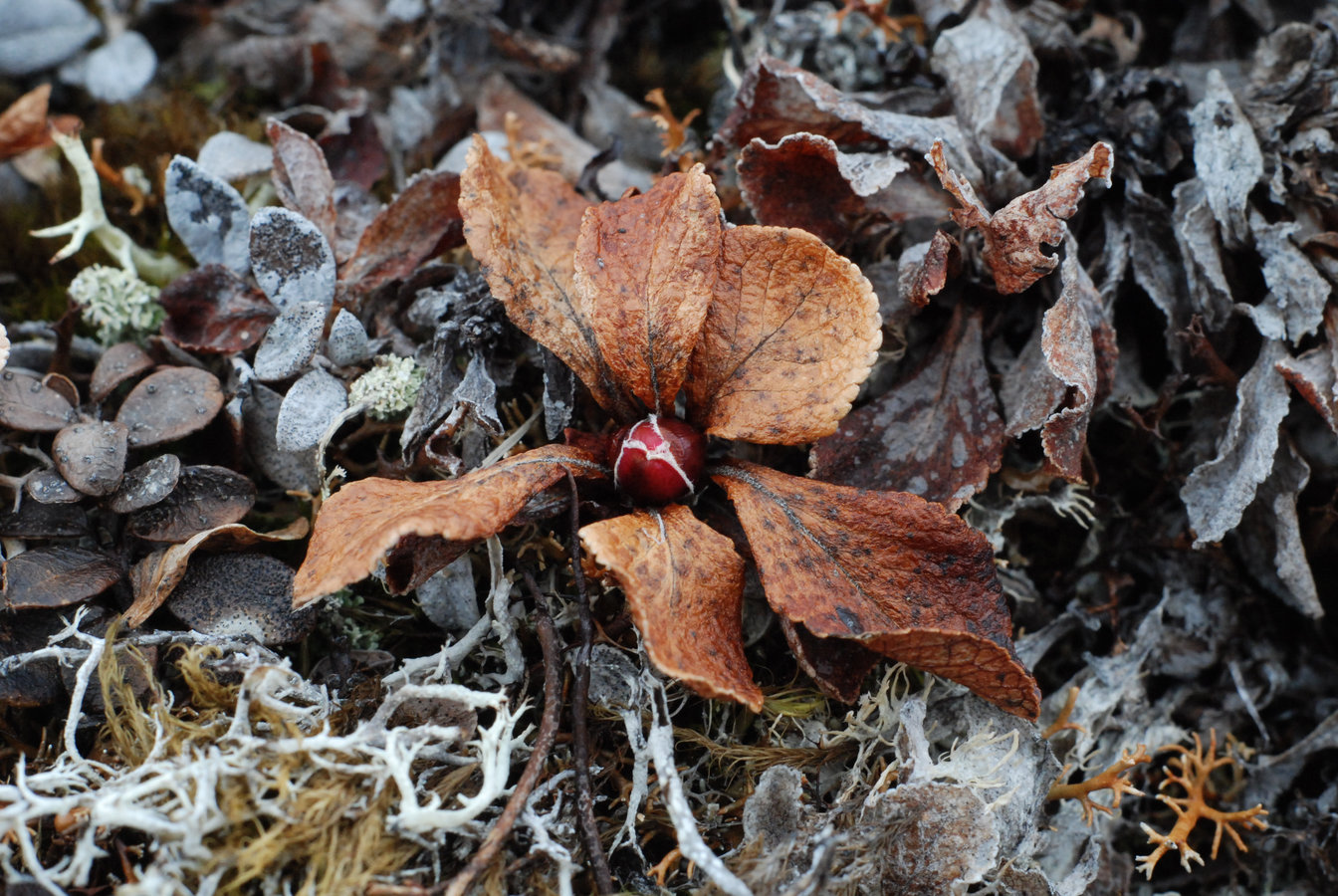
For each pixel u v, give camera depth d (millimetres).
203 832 286
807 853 293
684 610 291
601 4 350
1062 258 319
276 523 317
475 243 302
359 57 351
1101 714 316
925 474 309
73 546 308
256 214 309
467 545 299
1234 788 317
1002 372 317
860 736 304
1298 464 313
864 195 305
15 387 310
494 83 344
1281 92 320
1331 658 324
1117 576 323
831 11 343
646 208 303
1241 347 319
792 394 299
